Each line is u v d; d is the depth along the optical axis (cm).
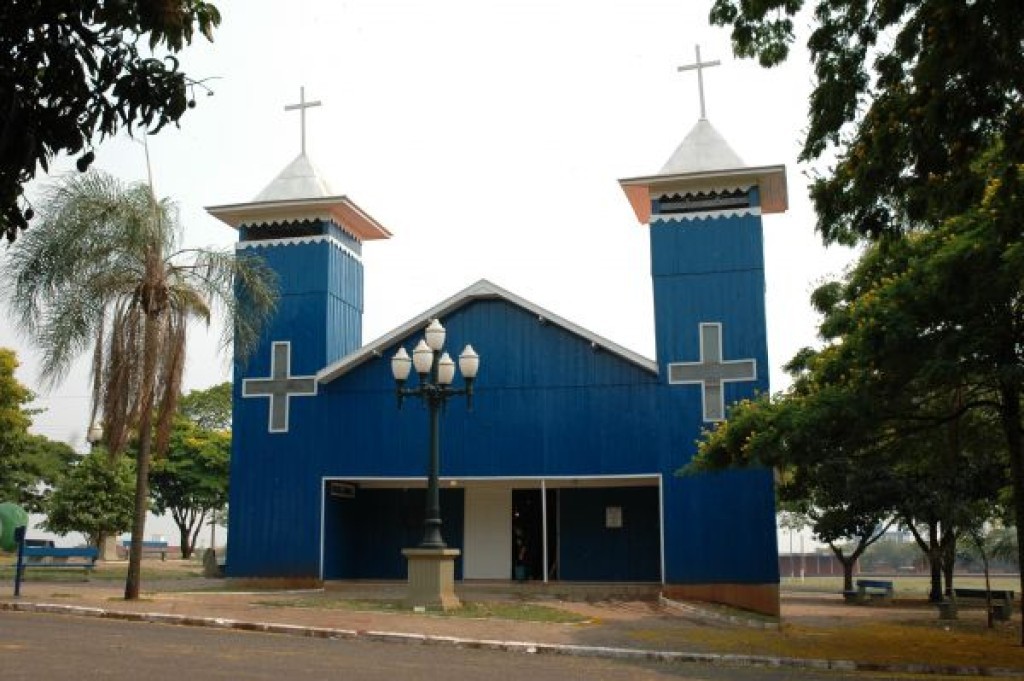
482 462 2533
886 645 1747
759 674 1310
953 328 1534
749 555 2341
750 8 1232
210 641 1356
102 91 509
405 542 2803
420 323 2588
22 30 484
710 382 2436
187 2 521
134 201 1819
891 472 3012
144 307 1828
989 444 2070
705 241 2495
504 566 2742
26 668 1041
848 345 1648
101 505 3894
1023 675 1425
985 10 994
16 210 509
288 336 2680
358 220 2803
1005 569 7525
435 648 1432
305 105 2831
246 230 2755
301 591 2461
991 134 1139
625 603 2300
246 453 2652
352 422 2614
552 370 2542
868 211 1252
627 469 2455
